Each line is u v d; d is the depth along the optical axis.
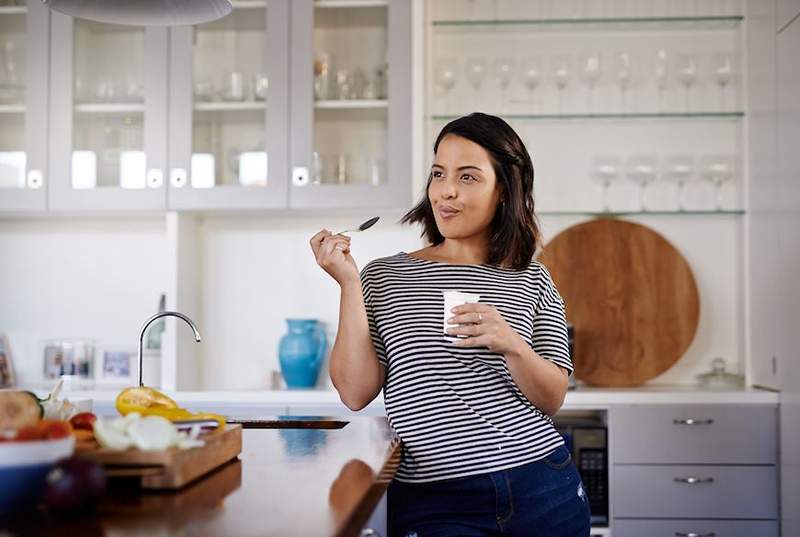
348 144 3.08
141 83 3.13
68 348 3.35
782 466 2.90
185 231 3.24
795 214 2.79
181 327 3.19
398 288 1.72
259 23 3.12
